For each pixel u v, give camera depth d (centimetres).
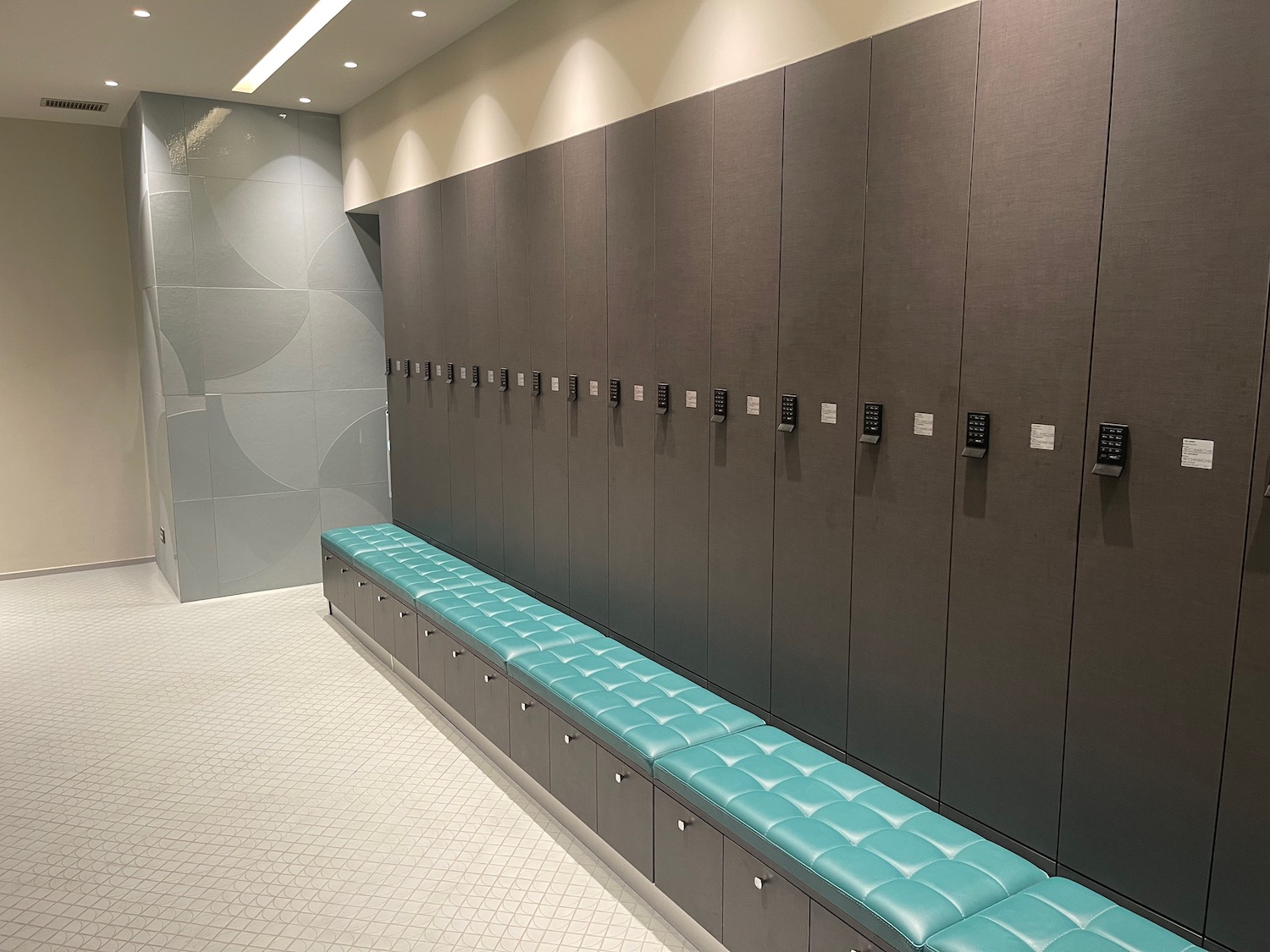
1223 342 203
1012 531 254
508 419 530
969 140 256
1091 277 228
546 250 473
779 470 336
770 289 332
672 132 374
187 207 668
